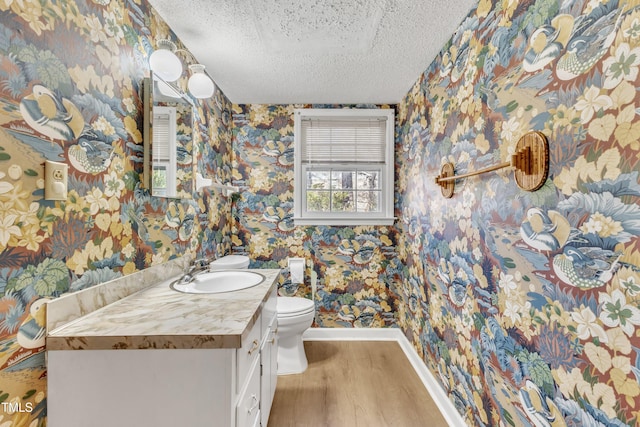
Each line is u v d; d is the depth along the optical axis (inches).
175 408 33.4
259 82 87.9
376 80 86.8
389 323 104.8
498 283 47.5
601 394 30.4
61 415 33.2
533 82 39.6
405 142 97.0
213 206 87.5
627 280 27.7
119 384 33.2
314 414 66.7
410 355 90.4
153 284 54.4
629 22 27.2
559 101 35.2
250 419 41.9
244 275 65.4
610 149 29.1
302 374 82.6
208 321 36.7
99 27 41.4
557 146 35.5
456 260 61.6
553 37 36.1
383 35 65.1
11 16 29.0
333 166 106.0
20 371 30.1
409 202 92.5
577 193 32.9
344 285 104.2
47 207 33.1
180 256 66.7
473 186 54.8
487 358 50.8
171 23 60.9
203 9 56.9
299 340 86.0
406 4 55.7
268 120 104.8
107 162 42.9
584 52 31.9
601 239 30.2
